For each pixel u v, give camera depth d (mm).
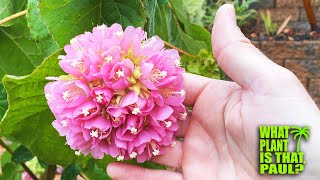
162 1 224
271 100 189
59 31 192
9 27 246
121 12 197
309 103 188
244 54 191
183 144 211
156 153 184
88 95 173
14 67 255
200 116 212
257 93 191
